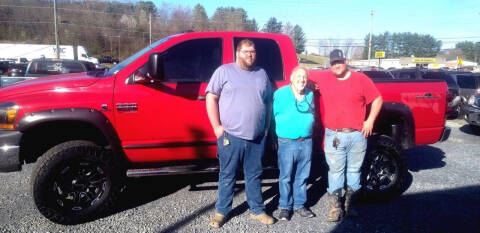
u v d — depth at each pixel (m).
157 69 3.37
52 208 3.44
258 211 3.66
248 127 3.30
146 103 3.66
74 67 10.52
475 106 8.86
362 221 3.76
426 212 3.99
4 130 3.40
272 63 4.12
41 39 57.44
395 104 4.29
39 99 3.43
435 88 4.51
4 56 46.75
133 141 3.71
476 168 5.66
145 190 4.52
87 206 3.62
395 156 4.19
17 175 4.98
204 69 3.91
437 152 6.80
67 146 3.47
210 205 4.07
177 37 3.92
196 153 3.95
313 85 3.81
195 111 3.81
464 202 4.27
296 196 3.84
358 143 3.66
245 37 4.08
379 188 4.21
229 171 3.47
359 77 3.61
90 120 3.50
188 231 3.46
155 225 3.57
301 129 3.56
